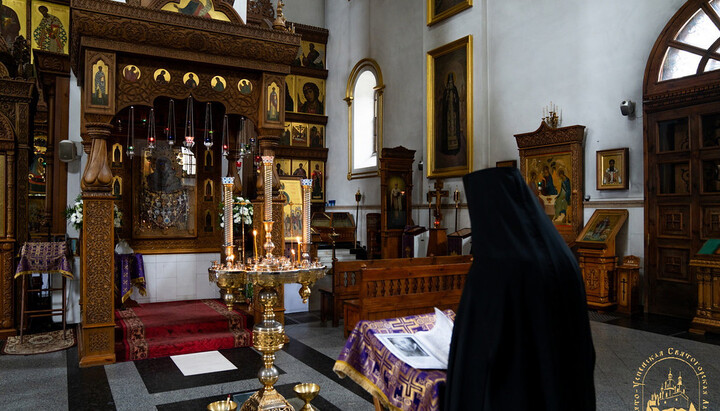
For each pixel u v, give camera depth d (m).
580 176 10.73
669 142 9.33
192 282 9.77
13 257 7.86
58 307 8.77
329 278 10.48
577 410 1.91
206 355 6.75
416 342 3.24
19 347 7.11
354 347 3.37
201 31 6.68
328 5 21.39
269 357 4.18
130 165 9.48
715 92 8.52
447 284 8.03
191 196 9.95
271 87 7.43
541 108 11.92
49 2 15.70
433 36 15.23
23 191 8.26
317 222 17.48
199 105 9.66
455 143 14.27
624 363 6.12
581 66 11.03
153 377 5.77
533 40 12.15
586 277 9.83
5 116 7.88
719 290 7.57
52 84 12.73
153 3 6.80
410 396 2.79
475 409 1.99
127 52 6.41
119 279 8.65
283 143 20.30
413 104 16.25
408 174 15.77
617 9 10.37
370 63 18.42
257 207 7.87
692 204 8.88
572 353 1.95
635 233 9.84
